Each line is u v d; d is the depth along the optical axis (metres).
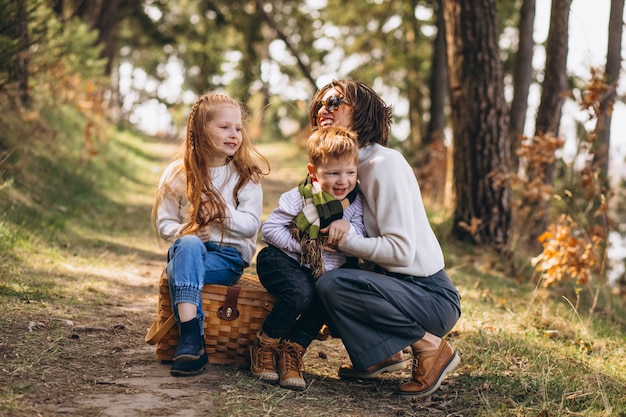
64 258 6.58
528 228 9.37
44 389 3.41
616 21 9.29
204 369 3.84
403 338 3.69
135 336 4.50
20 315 4.52
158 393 3.49
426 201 12.77
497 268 8.30
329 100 3.86
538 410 3.50
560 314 6.00
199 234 3.90
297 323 3.80
